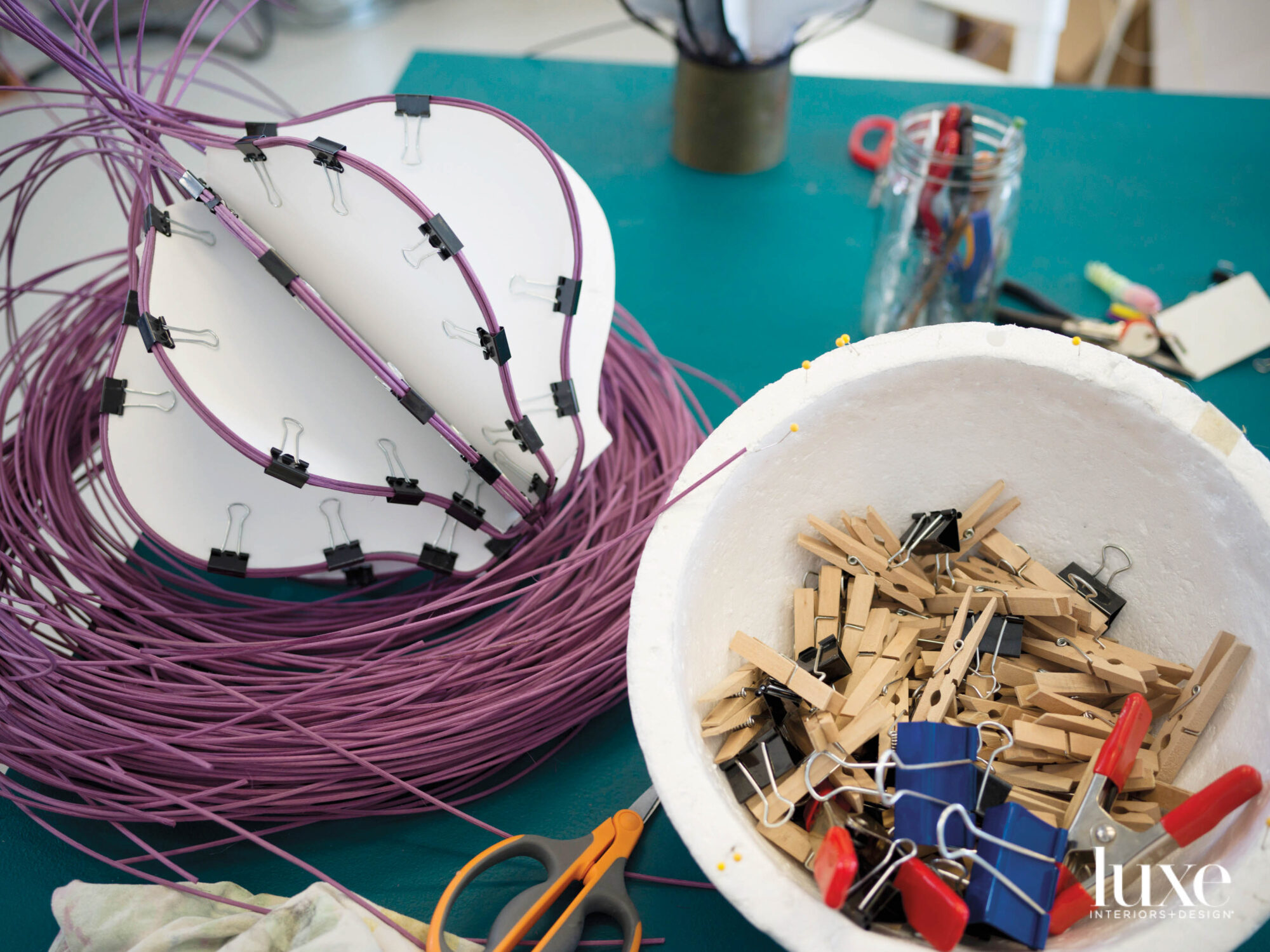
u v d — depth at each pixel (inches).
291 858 21.3
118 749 22.8
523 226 23.6
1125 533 22.3
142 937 20.7
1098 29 77.1
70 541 27.3
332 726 23.3
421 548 26.5
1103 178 43.6
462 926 22.2
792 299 39.1
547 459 24.8
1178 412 19.5
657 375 34.0
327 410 24.0
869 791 18.7
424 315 23.3
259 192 22.7
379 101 22.3
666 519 19.2
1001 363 20.4
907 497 24.0
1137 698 19.4
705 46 40.3
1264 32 71.5
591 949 21.6
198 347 22.5
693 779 16.9
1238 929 15.5
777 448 20.5
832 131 46.7
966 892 17.5
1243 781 16.4
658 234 41.9
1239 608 20.2
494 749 24.5
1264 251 39.9
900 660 22.0
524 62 51.2
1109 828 18.0
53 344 30.9
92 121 25.9
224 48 84.8
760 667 20.6
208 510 25.0
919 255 33.6
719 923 22.2
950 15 81.0
